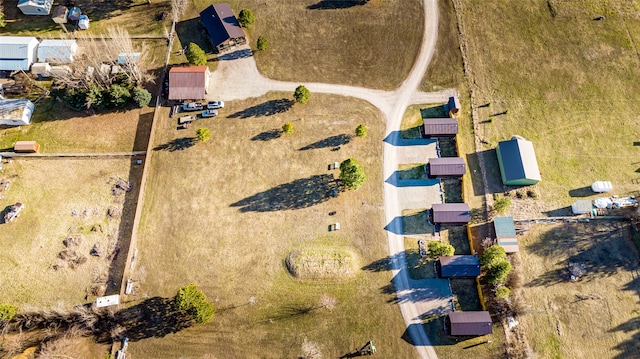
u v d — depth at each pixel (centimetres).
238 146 7012
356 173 6203
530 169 6550
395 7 8238
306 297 6062
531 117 7250
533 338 5847
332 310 5994
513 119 7231
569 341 5828
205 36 7912
